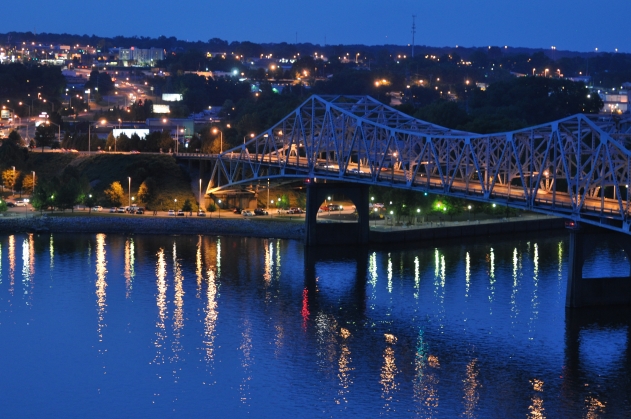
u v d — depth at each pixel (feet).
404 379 554.46
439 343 613.11
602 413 509.76
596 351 597.11
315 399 527.40
